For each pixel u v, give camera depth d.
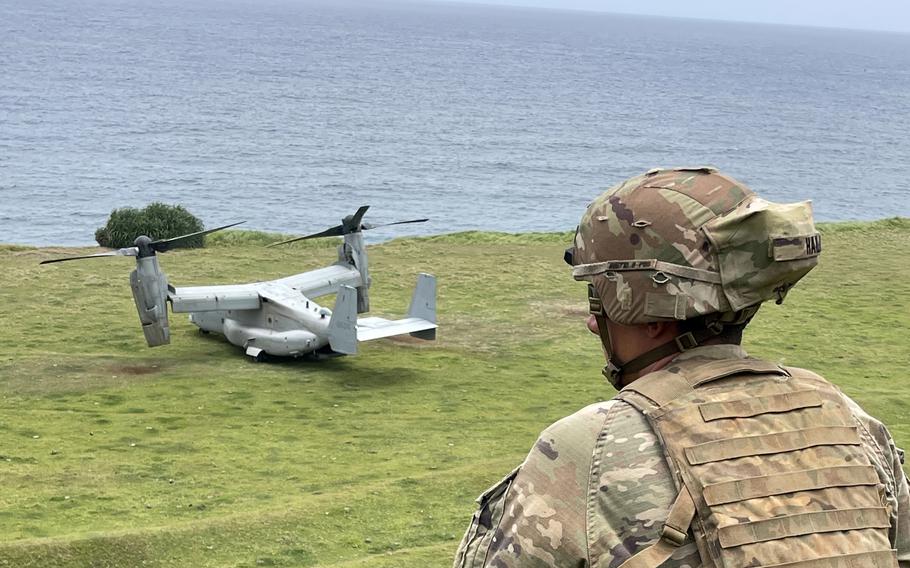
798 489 2.25
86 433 17.31
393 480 13.66
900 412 18.83
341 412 18.98
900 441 16.62
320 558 10.87
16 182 82.50
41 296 27.88
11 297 27.66
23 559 10.15
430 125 137.00
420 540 11.50
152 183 86.06
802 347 24.48
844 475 2.31
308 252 34.09
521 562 2.29
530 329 25.95
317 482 14.62
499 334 25.47
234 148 108.81
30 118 122.12
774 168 112.06
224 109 142.50
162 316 21.58
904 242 36.88
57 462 15.52
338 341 21.52
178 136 115.50
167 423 18.06
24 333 24.31
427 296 22.80
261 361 22.64
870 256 34.66
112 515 12.90
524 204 84.19
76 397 19.59
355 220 25.39
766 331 25.75
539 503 2.32
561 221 77.31
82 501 13.52
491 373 22.19
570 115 156.88
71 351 23.00
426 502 12.83
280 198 82.31
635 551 2.21
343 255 25.59
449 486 13.44
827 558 2.19
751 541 2.18
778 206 2.51
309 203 80.75
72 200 76.56
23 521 12.53
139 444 16.72
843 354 24.03
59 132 112.88
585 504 2.29
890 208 90.75
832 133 150.88
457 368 22.55
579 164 108.56
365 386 20.91
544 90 196.38
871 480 2.35
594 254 2.60
